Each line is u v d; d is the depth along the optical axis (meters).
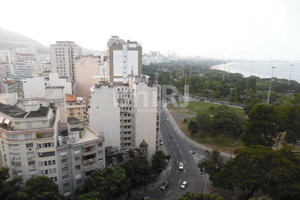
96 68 168.38
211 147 113.56
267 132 91.19
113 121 84.75
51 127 62.00
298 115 100.00
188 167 94.75
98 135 72.44
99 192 57.75
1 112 65.75
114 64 128.62
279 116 97.44
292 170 60.84
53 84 130.75
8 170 56.56
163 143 117.75
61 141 64.06
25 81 117.12
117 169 67.44
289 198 61.59
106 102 82.31
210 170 76.06
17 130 58.69
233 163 70.88
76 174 66.50
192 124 123.06
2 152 62.03
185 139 123.38
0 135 61.38
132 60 129.88
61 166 63.38
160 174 88.69
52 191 55.56
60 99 99.38
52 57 192.38
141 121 87.44
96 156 69.69
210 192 77.19
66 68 195.88
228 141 118.44
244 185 62.00
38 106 68.50
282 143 110.56
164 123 147.00
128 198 73.12
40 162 60.72
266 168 63.69
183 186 79.50
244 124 121.50
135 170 74.38
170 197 74.25
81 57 168.00
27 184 55.88
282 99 170.38
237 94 194.50
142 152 86.00
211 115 151.00
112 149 83.75
